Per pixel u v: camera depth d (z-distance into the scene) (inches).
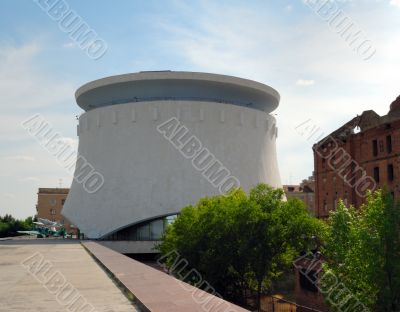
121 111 2338.8
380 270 867.4
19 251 1267.2
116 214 2267.5
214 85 2321.6
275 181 2524.6
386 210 912.3
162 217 2250.2
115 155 2327.8
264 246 1168.8
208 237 1243.8
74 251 1263.5
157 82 2283.5
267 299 1429.6
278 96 2556.6
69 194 2613.2
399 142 1612.9
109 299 431.8
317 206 2135.8
